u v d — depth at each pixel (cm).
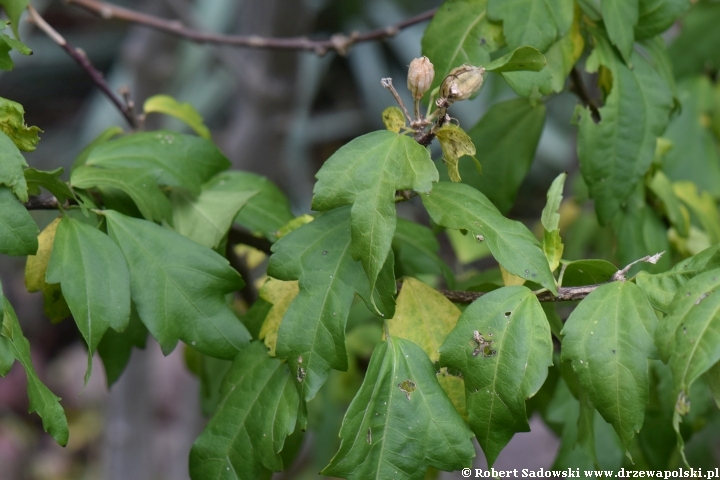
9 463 417
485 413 139
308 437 276
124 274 142
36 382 139
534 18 148
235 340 144
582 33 152
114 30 486
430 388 140
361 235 138
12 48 143
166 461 329
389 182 138
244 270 160
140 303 143
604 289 140
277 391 143
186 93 421
